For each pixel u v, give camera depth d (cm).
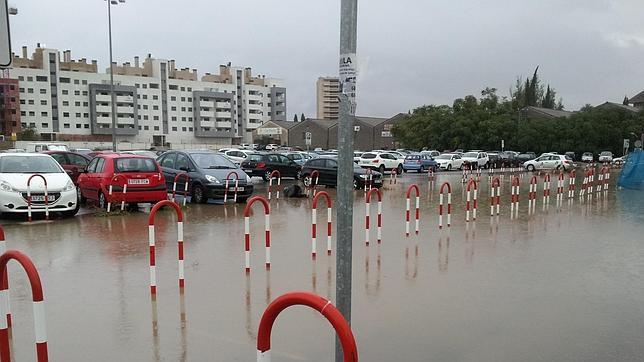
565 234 1154
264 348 290
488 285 724
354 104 356
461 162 4356
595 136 6203
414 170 3994
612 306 640
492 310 617
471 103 6353
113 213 1316
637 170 2452
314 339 520
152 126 9425
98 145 7800
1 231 502
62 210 1246
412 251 944
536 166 4450
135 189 1356
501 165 4628
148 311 595
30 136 7625
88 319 567
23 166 1284
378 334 537
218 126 10181
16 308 601
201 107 9919
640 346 514
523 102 10012
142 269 782
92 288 682
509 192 2272
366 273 782
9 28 375
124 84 9050
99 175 1384
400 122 7062
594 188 2456
